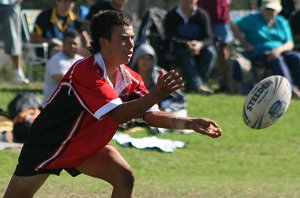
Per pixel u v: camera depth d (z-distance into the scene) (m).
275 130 37.72
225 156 33.47
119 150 32.66
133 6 59.56
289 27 46.62
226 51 45.97
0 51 51.03
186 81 43.28
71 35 35.62
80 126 16.56
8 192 17.02
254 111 18.58
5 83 47.81
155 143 33.53
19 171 16.91
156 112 17.42
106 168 17.06
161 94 15.51
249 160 33.12
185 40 42.84
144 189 25.17
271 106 18.52
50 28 42.94
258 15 44.47
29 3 53.81
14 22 44.41
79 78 16.23
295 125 38.62
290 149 35.12
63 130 16.62
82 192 24.41
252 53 44.22
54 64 35.53
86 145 16.64
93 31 16.66
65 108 16.53
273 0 44.12
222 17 45.84
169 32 42.69
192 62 42.91
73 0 44.91
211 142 35.28
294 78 44.44
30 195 17.06
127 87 17.23
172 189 25.34
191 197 23.95
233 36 46.72
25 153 16.91
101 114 15.94
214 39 45.72
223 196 24.22
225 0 45.91
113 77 17.00
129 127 35.69
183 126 16.98
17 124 33.44
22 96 34.34
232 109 40.50
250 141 35.91
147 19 42.72
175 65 43.31
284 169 31.98
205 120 16.72
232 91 44.84
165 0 58.84
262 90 18.69
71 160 16.62
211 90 44.19
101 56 16.59
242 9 60.16
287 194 24.80
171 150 33.25
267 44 44.00
